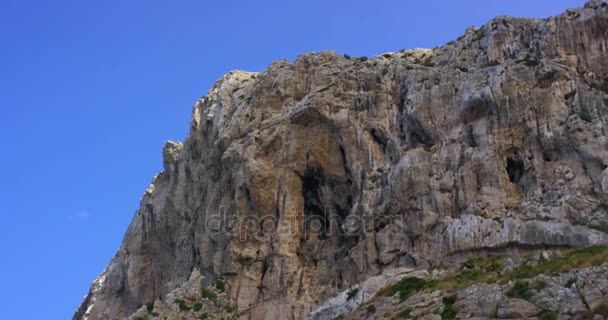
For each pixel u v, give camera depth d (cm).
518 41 8800
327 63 9944
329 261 8550
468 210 7625
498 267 7006
